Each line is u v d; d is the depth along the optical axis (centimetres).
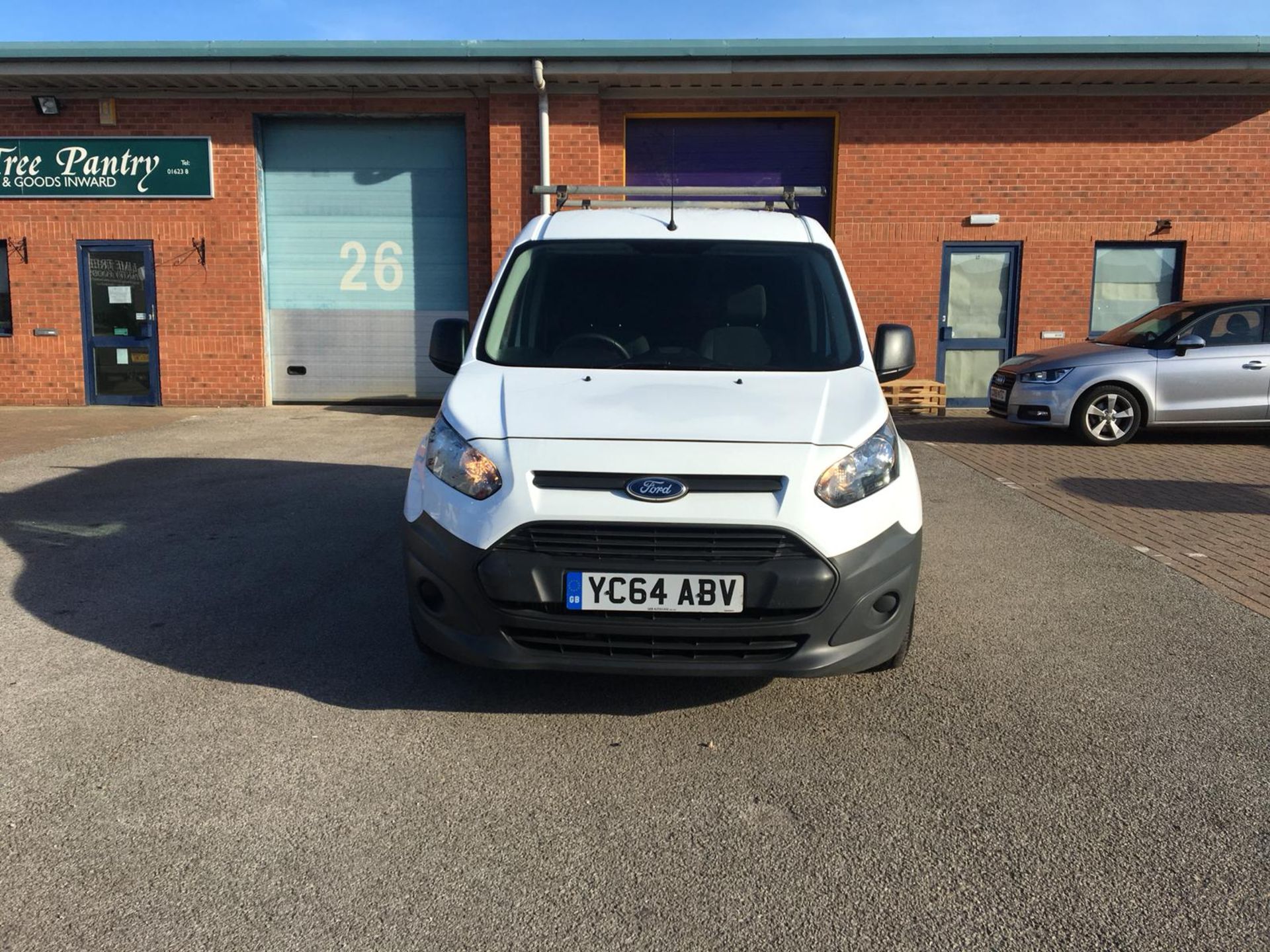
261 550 597
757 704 380
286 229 1363
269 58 1212
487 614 334
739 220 510
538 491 333
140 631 452
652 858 275
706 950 236
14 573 539
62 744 337
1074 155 1307
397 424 1196
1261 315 1025
